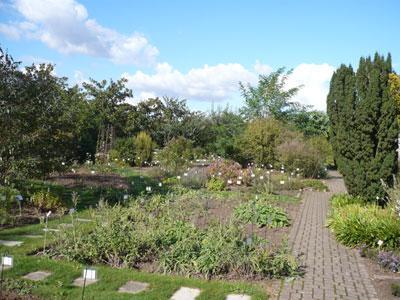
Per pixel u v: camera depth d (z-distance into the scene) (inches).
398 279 295.3
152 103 1481.3
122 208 452.1
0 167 454.3
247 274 285.9
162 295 241.4
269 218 444.8
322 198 695.7
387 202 447.5
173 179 754.2
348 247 380.5
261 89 1496.1
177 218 437.1
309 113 1533.0
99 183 683.4
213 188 701.3
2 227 382.0
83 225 387.9
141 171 958.4
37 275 266.4
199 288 257.4
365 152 480.7
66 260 296.5
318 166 1010.1
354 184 496.7
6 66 459.2
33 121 472.1
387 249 358.3
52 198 471.5
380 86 467.8
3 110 454.6
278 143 1039.6
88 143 1159.6
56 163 499.2
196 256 297.7
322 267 320.8
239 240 311.6
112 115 1274.6
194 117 1382.9
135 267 295.7
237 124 1378.0
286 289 269.4
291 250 366.0
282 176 826.2
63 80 698.2
